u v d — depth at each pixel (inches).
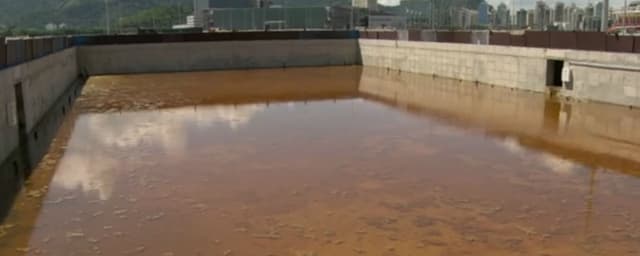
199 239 336.2
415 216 374.0
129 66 1470.2
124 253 317.4
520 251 318.3
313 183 448.1
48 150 576.1
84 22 4202.8
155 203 401.1
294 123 723.4
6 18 4143.7
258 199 408.5
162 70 1501.0
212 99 970.1
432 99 962.7
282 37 1610.5
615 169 494.9
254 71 1523.1
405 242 331.3
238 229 351.6
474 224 359.6
